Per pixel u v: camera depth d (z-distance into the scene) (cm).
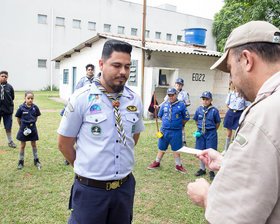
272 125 84
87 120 182
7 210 322
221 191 91
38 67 2370
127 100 199
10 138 580
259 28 99
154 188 397
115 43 175
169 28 2984
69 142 195
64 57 1673
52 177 424
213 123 446
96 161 181
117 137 186
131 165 201
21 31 2266
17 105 1231
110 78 179
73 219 192
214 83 1229
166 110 463
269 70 97
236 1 558
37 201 346
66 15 2433
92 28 2586
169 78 1041
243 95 108
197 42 1424
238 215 84
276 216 86
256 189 83
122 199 192
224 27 2870
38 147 584
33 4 2281
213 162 164
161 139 470
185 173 459
